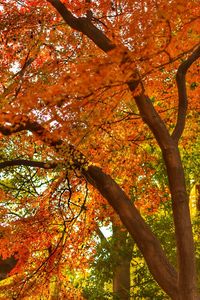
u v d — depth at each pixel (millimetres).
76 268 14844
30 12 12562
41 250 14414
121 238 18406
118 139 13102
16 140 13344
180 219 9695
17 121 9359
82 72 8398
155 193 14523
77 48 12750
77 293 15117
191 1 8773
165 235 17797
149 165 16281
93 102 9266
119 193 10758
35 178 15727
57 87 8516
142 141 13555
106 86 8758
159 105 13492
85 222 14602
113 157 13367
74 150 10703
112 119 12422
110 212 14531
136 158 13773
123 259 18438
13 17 12531
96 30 10555
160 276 9836
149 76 11781
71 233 14547
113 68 8430
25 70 12461
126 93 9688
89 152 12305
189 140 14727
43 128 10617
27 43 12875
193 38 9836
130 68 8453
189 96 12906
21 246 14023
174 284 9680
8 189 15930
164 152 10102
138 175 14000
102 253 18156
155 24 8422
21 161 11617
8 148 13625
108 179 10922
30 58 13125
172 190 9906
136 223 10391
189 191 19312
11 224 13812
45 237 14297
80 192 14367
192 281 9430
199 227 18109
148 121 10148
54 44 12805
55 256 14141
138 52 8461
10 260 14102
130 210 10547
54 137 10367
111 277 18422
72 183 13742
